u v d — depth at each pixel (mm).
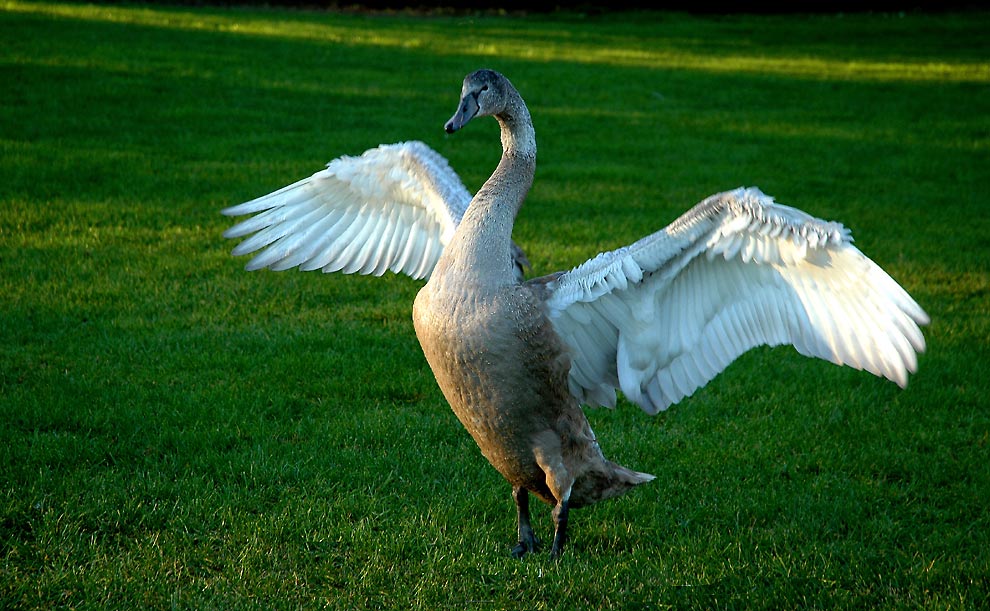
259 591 4594
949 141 15461
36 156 12016
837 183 12875
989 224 11172
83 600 4445
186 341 7398
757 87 19766
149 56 18750
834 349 4449
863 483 5840
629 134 15344
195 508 5238
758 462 6141
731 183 12656
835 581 4781
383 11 30094
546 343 4617
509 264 4648
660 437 6398
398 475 5809
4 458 5516
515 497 5219
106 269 8758
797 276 4469
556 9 32562
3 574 4547
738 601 4656
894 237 10594
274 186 11352
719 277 4664
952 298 8859
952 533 5312
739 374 7465
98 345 7184
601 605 4621
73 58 17953
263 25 24250
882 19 32219
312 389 6809
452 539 5133
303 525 5137
